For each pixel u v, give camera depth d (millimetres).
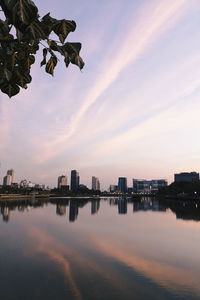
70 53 2514
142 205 148625
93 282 22000
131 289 20781
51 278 22641
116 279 23000
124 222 63250
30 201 174000
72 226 55031
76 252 32250
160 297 19344
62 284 21344
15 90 2617
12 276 22859
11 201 158875
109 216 78500
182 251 33688
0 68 2488
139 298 19062
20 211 89062
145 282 22391
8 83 2584
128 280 22781
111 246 36188
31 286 20656
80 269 25484
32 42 2430
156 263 28250
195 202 181750
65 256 30156
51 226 54281
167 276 24062
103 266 26766
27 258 28625
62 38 2387
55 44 2447
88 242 38562
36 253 30891
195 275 24422
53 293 19469
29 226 53062
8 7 1745
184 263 28344
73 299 18578
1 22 2188
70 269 25344
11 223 56719
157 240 40812
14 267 25375
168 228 53406
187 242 39406
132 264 27719
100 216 78250
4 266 25594
